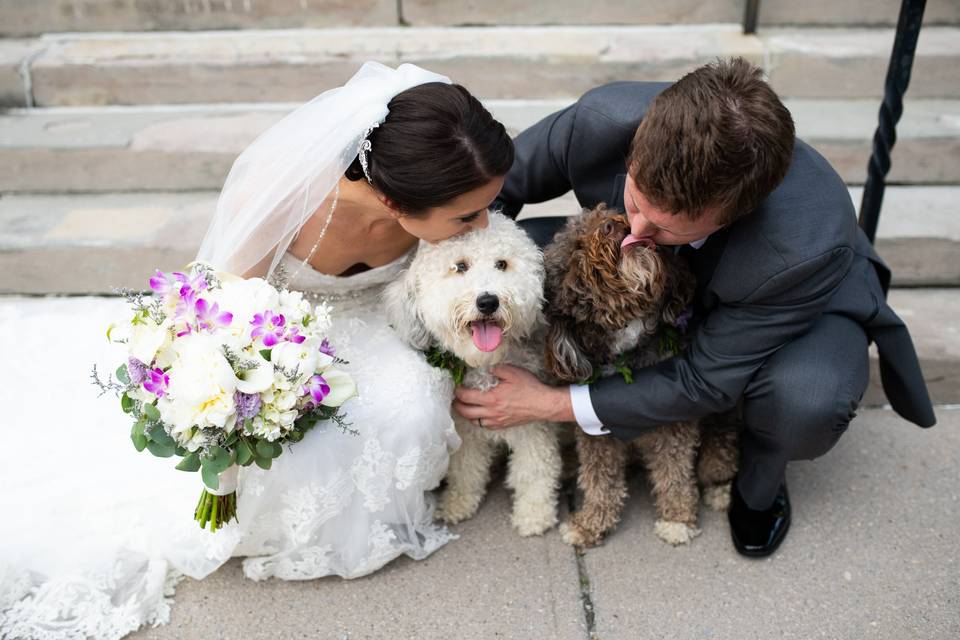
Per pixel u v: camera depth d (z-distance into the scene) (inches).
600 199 92.4
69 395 93.7
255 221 81.9
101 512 87.6
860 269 94.0
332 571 92.5
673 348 89.8
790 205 78.9
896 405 99.9
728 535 99.4
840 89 153.0
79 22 159.8
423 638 86.7
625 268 75.7
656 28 162.6
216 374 69.5
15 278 129.0
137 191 142.3
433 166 72.4
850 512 102.0
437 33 159.2
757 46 153.0
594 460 94.7
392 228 89.2
